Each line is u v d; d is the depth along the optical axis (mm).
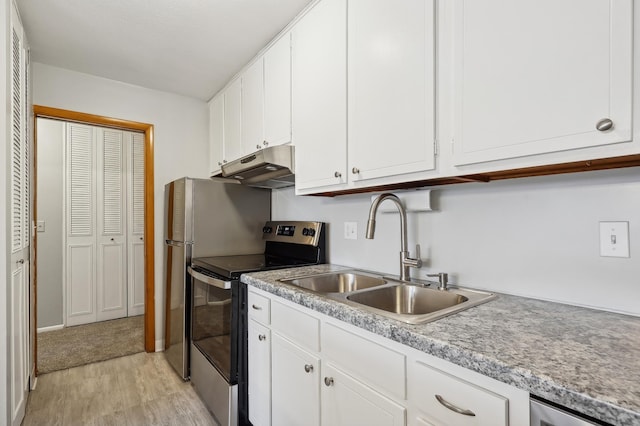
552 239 1137
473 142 1024
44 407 1987
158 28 1946
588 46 792
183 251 2334
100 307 3609
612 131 757
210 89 2844
